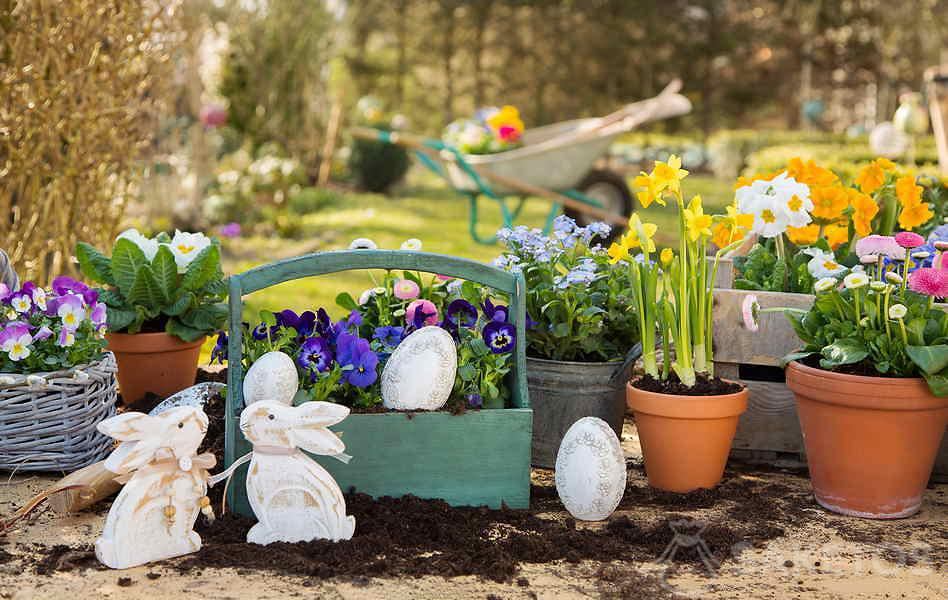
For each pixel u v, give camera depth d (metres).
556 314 2.70
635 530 2.21
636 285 2.57
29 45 3.98
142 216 7.46
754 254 3.07
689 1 17.78
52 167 4.22
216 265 3.05
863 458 2.33
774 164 8.09
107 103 4.36
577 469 2.28
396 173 11.18
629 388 2.52
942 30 15.90
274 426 2.06
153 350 3.01
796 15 17.77
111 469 1.98
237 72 10.73
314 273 2.34
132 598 1.86
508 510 2.32
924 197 3.49
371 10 16.03
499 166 6.81
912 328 2.29
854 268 2.48
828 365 2.33
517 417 2.33
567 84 17.77
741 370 2.91
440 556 2.05
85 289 2.66
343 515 2.11
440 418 2.30
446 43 17.53
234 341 2.30
